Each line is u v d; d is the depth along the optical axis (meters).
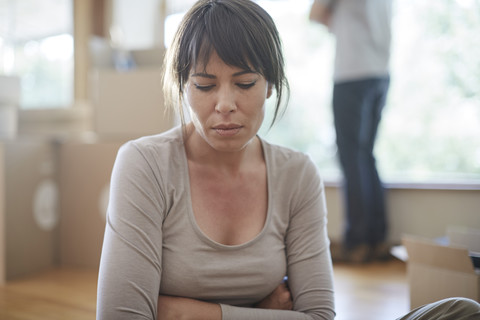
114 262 0.74
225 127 0.71
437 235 2.33
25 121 2.61
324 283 0.85
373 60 2.16
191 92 0.72
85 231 2.23
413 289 1.18
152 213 0.77
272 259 0.82
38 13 3.12
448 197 2.31
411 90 2.48
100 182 2.19
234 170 0.83
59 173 2.28
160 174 0.80
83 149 2.23
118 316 0.72
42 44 3.11
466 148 2.38
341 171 2.28
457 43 2.37
